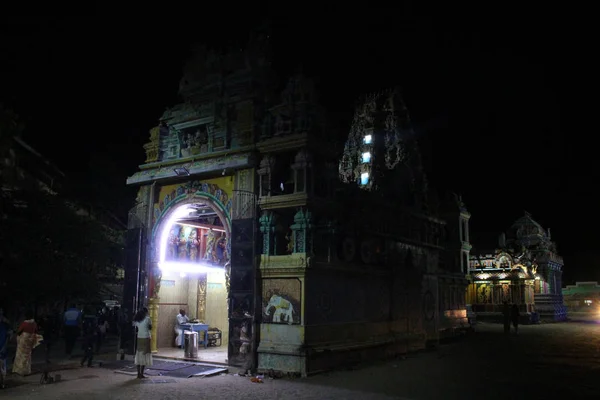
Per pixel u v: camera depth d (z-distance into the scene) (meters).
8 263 19.19
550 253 46.06
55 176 30.59
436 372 14.83
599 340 25.41
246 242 15.13
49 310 24.42
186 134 17.98
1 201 19.52
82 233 21.11
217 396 11.41
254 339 14.57
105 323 18.86
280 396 11.43
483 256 44.16
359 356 16.19
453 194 30.34
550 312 43.00
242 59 16.94
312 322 14.34
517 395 11.73
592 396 11.71
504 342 24.23
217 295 21.77
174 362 15.91
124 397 11.29
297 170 14.87
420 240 22.30
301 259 14.23
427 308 21.95
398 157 23.09
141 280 17.44
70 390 12.02
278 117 15.55
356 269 16.50
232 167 15.66
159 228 17.73
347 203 16.69
